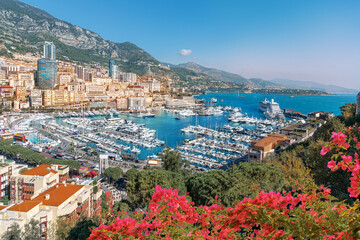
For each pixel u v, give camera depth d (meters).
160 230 11.28
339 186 46.88
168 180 54.72
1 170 72.00
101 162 104.69
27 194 66.38
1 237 37.03
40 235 44.12
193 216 11.54
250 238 12.66
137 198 54.25
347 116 120.62
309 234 9.70
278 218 9.87
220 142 172.38
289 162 66.06
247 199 10.34
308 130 139.50
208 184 51.16
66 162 104.31
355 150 43.12
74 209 52.97
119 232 10.38
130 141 174.50
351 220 9.12
